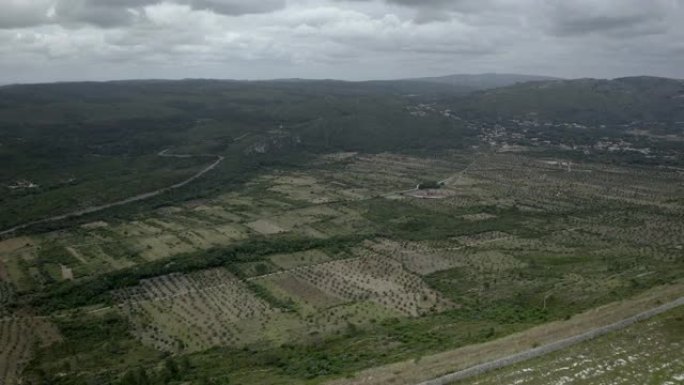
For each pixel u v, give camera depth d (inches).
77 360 4827.8
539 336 3892.7
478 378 3299.7
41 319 5698.8
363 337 4793.3
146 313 5812.0
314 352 4542.3
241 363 4471.0
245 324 5472.4
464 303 5762.8
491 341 3964.1
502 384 3208.7
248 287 6456.7
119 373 4503.0
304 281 6614.2
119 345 5093.5
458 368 3422.7
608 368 3341.5
